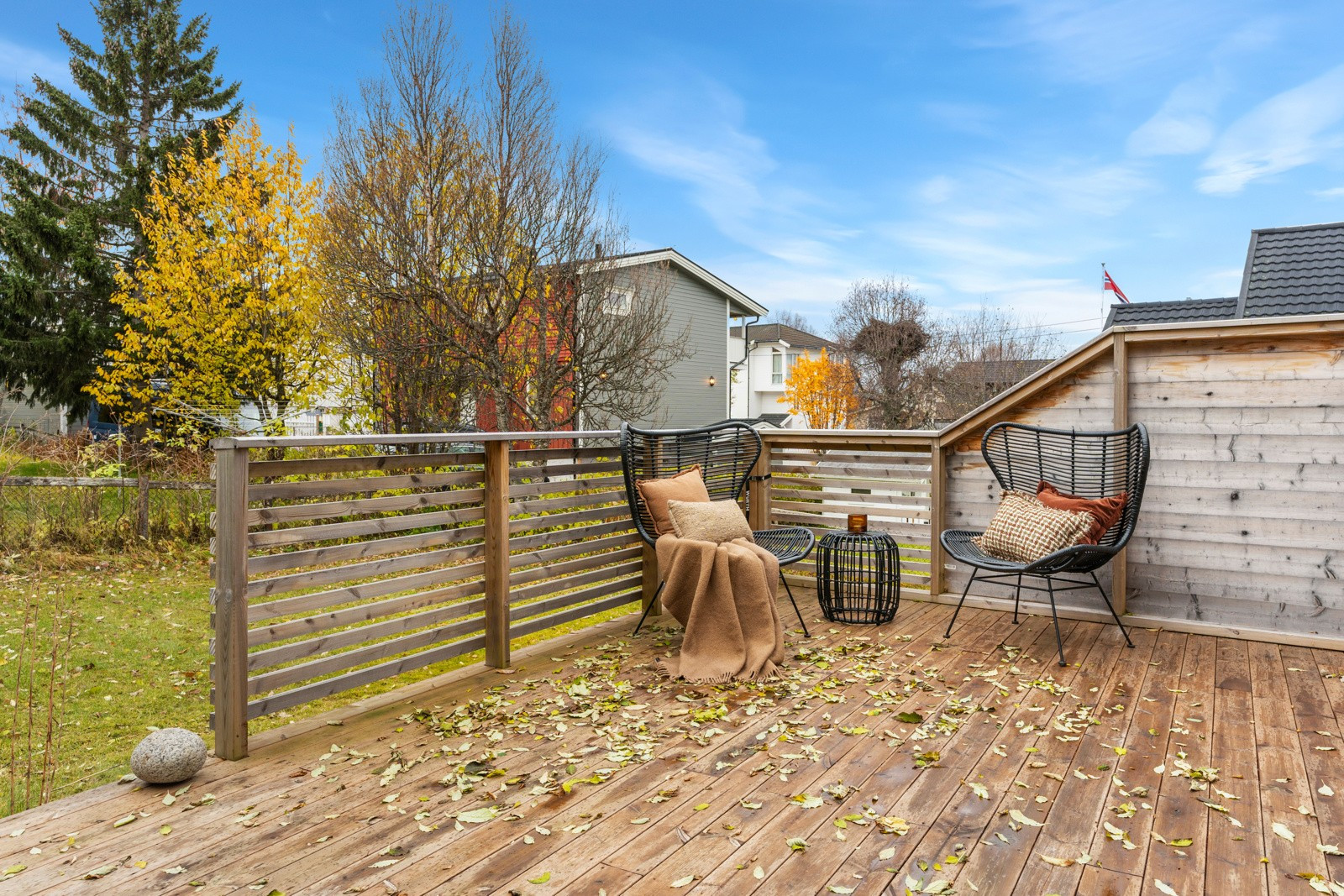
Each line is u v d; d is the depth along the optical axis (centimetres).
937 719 290
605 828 213
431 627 334
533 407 917
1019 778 242
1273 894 182
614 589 425
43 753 309
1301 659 360
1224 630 396
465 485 352
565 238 899
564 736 277
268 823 218
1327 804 224
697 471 427
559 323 917
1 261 1255
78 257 1246
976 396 1942
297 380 967
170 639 466
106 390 1019
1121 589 419
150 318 955
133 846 206
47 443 820
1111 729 280
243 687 262
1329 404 376
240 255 920
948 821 215
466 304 878
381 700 313
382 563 311
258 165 955
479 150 866
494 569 351
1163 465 412
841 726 284
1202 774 240
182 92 1430
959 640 396
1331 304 626
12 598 554
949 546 411
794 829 212
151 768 236
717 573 350
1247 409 393
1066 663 356
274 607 272
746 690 324
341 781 243
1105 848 201
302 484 281
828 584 436
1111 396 424
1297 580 386
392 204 840
